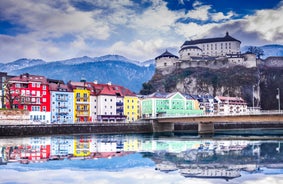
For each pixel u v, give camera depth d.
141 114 179.62
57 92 143.25
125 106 167.12
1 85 135.50
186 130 157.00
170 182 29.11
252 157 45.22
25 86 135.25
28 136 103.19
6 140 83.00
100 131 122.88
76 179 30.38
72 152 52.25
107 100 157.38
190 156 46.69
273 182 28.81
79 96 149.75
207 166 37.41
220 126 160.12
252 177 30.86
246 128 168.00
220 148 58.22
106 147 61.28
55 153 50.97
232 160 42.22
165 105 178.88
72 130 115.50
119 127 127.94
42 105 137.75
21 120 111.31
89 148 59.09
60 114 143.25
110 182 29.17
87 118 151.50
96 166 37.59
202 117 121.06
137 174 32.59
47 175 32.25
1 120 106.44
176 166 37.50
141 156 46.78
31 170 35.03
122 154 49.38
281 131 140.50
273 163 39.41
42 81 141.12
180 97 184.88
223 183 28.53
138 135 110.56
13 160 42.62
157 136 103.00
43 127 107.88
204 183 28.56
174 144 68.25
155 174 32.62
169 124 145.50
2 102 128.62
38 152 52.34
